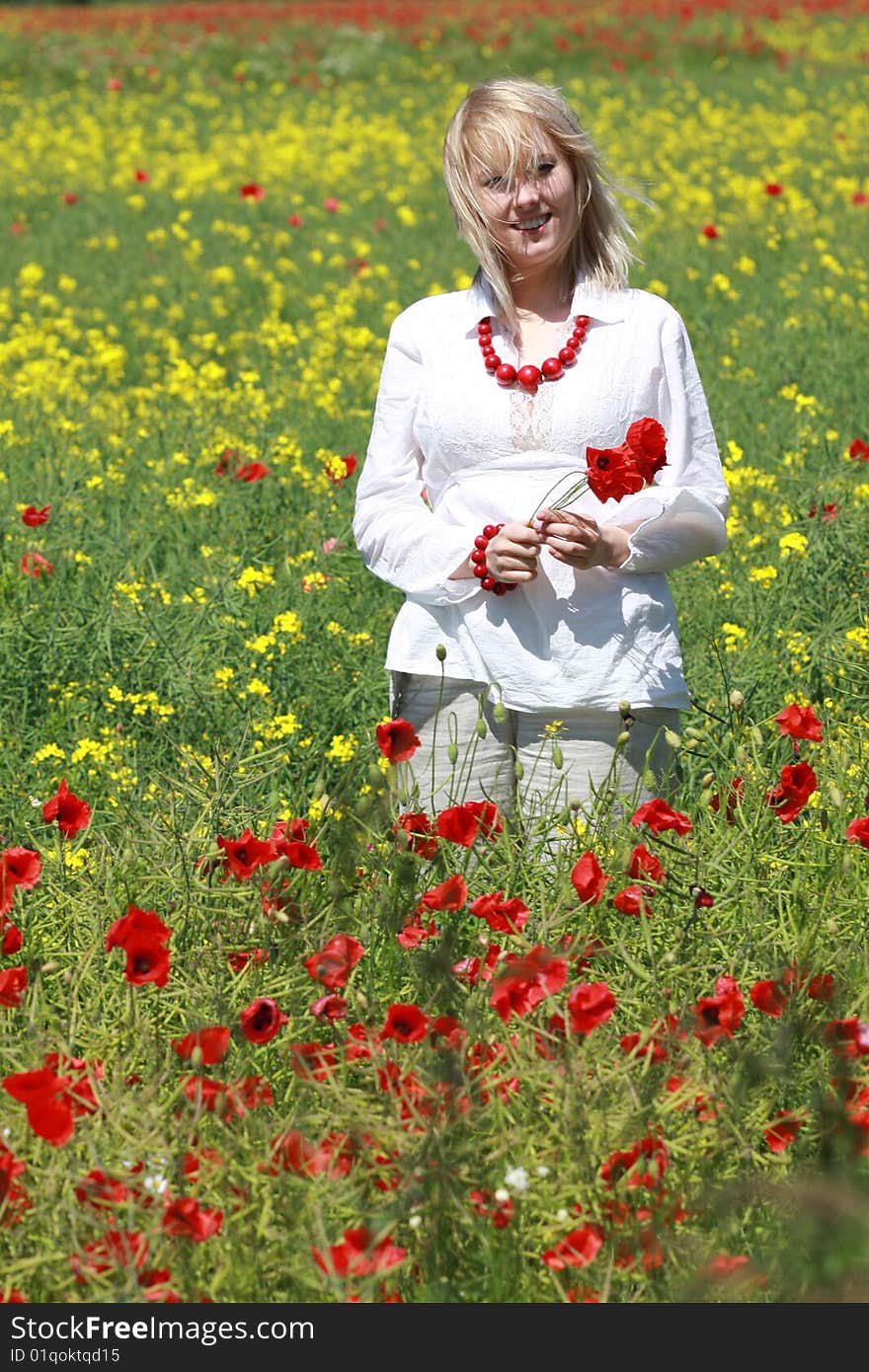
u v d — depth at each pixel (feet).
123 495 34.86
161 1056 15.25
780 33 147.33
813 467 34.63
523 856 17.10
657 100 106.42
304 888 17.12
